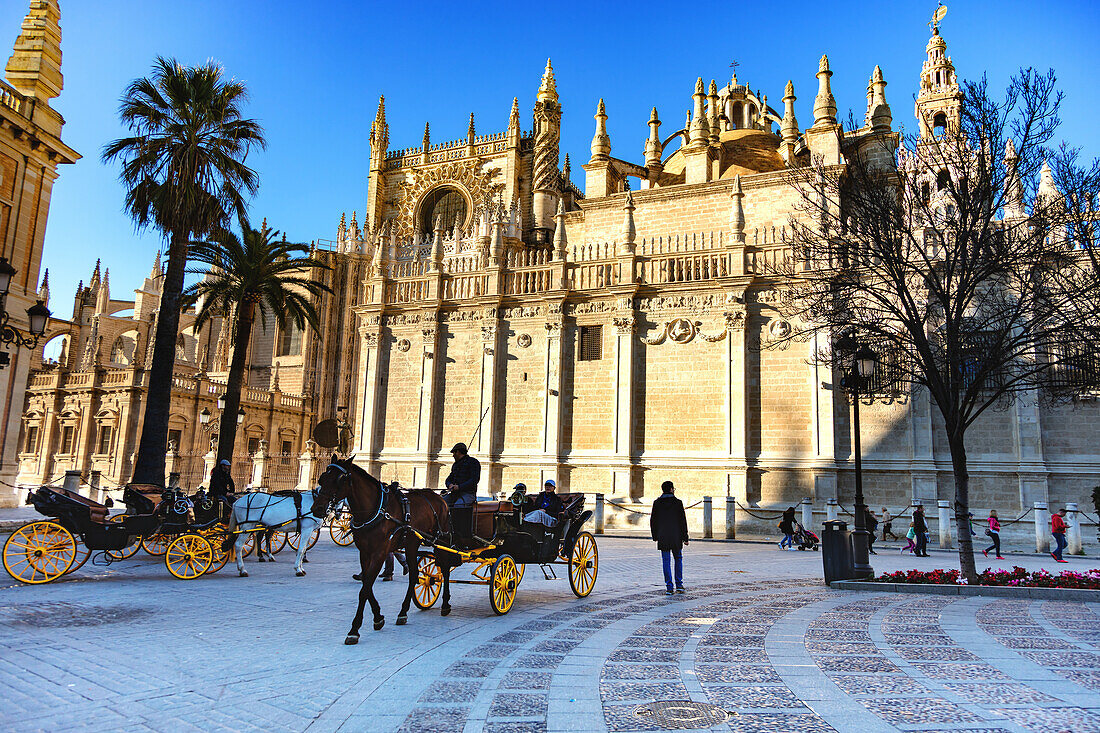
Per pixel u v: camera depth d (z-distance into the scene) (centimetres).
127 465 5281
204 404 5416
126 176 2312
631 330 3547
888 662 826
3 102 2894
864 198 1872
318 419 6047
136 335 7038
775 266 3316
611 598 1395
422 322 4066
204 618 1121
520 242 5200
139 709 668
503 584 1195
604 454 3516
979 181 1636
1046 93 1628
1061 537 2267
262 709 670
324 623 1099
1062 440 2950
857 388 1814
